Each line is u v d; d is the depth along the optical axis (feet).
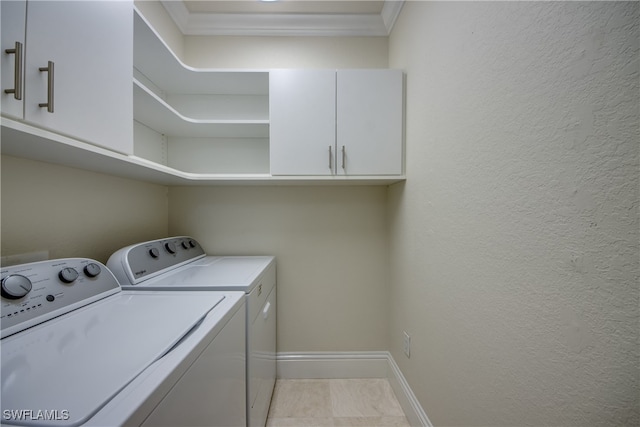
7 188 2.50
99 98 2.27
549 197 1.72
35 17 1.71
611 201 1.36
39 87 1.75
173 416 1.49
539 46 1.80
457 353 2.87
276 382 5.40
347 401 4.80
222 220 5.62
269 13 5.24
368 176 4.59
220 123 4.74
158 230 5.19
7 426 1.08
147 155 4.87
